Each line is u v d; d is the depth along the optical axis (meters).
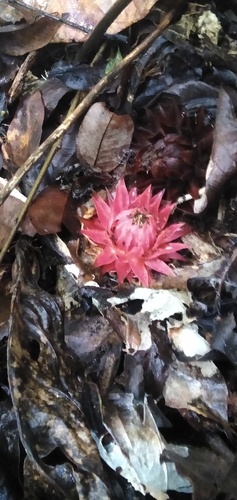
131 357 0.26
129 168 0.28
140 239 0.26
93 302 0.27
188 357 0.26
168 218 0.28
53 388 0.25
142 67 0.30
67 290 0.27
